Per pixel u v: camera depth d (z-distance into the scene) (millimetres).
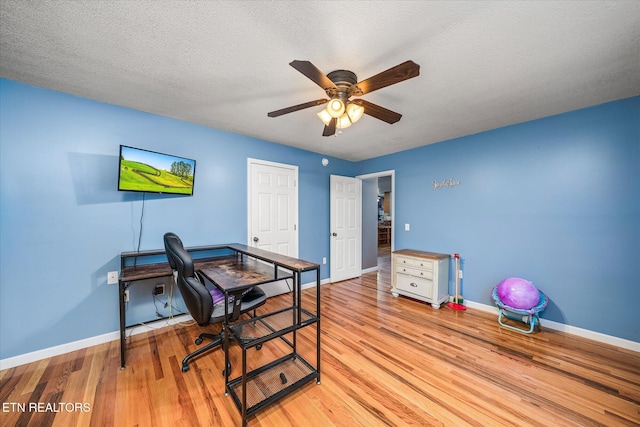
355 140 3344
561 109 2357
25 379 1721
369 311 2971
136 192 2367
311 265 1686
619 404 1519
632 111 2102
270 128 2879
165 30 1334
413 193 3734
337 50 1489
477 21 1256
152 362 1928
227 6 1170
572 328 2393
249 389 1622
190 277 1703
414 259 3279
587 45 1441
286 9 1187
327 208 4191
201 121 2660
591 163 2299
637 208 2096
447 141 3318
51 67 1688
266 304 3188
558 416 1436
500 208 2861
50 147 1993
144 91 2018
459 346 2176
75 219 2098
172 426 1362
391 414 1453
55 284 2020
